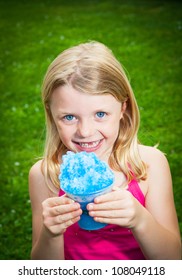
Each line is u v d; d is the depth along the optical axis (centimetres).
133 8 1227
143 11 1188
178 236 248
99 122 223
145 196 257
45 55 902
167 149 538
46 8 1288
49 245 225
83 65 224
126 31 1009
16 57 901
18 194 484
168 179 260
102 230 250
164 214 250
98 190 198
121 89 233
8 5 1342
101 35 995
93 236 252
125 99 242
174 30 997
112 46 914
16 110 676
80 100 218
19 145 585
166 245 231
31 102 700
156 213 250
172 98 673
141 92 694
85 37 992
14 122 642
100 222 206
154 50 875
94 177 200
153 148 271
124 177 257
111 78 227
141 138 462
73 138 225
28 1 1384
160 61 816
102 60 230
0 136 609
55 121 232
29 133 612
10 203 470
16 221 444
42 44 966
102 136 225
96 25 1080
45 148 262
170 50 870
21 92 735
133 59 833
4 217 452
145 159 263
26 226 437
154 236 222
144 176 255
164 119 612
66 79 220
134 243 254
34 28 1094
